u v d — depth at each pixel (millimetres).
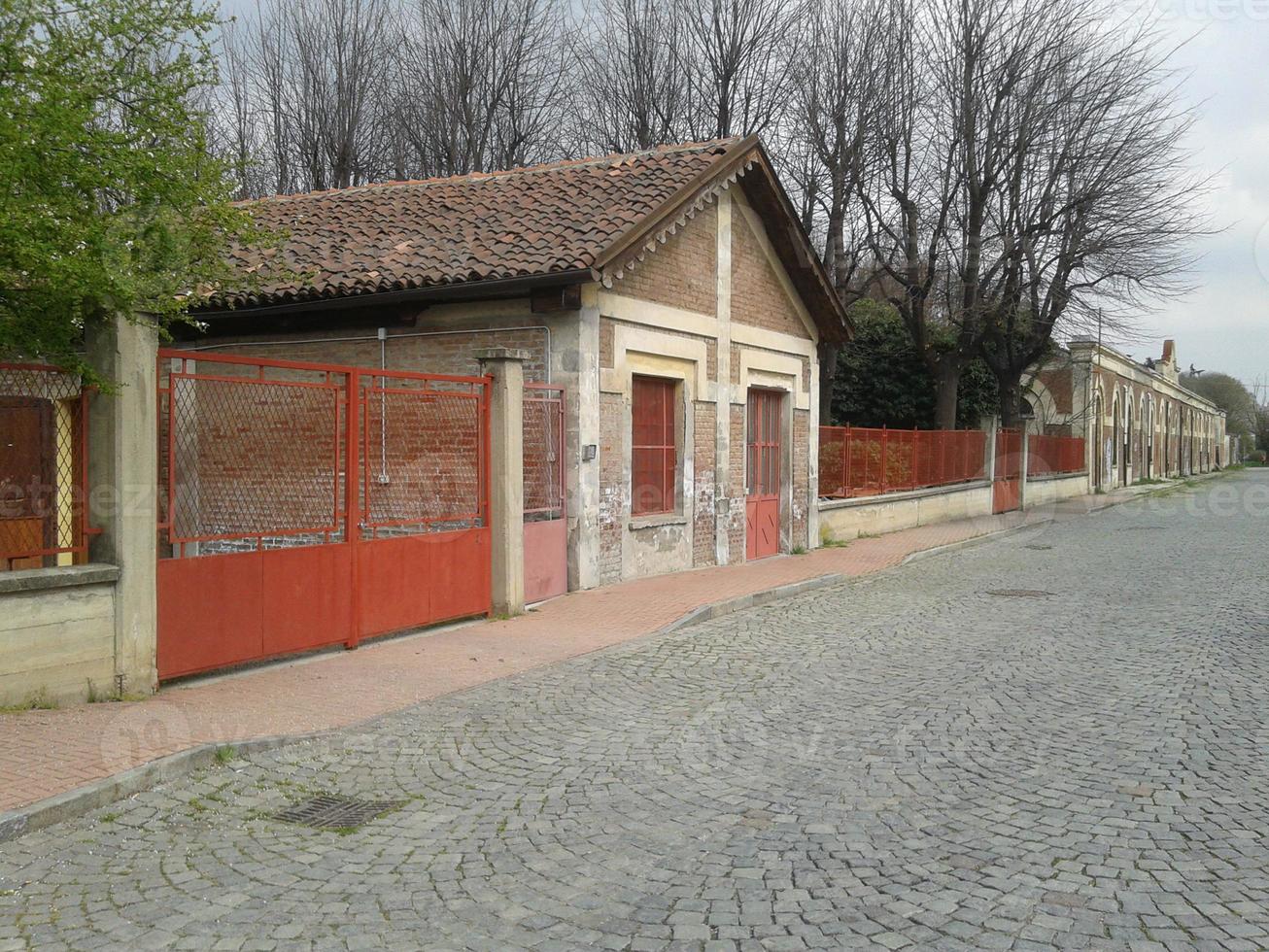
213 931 4055
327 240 13758
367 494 9359
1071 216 25266
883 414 31250
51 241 5938
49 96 5953
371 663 8742
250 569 8211
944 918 4113
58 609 6781
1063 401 41875
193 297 7977
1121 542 21344
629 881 4520
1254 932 3975
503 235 12773
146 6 6371
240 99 26906
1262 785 5738
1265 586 14109
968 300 26047
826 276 17047
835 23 22750
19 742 6016
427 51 26656
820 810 5387
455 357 12648
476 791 5777
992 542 21453
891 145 23484
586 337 12172
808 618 11680
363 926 4098
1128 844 4875
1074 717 7234
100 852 4852
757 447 16719
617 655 9438
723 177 13992
